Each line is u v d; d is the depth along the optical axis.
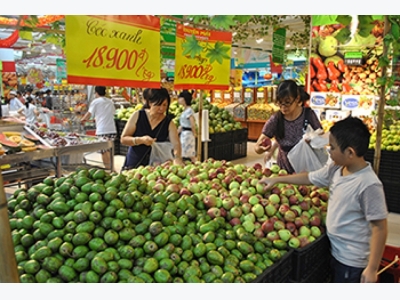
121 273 1.58
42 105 12.43
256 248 1.93
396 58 4.43
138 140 3.24
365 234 1.90
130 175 2.64
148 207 1.97
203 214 2.10
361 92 4.74
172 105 8.26
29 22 2.27
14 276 0.97
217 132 7.86
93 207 1.79
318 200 2.45
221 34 3.13
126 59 2.24
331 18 4.51
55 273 1.57
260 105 11.65
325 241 2.21
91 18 2.05
